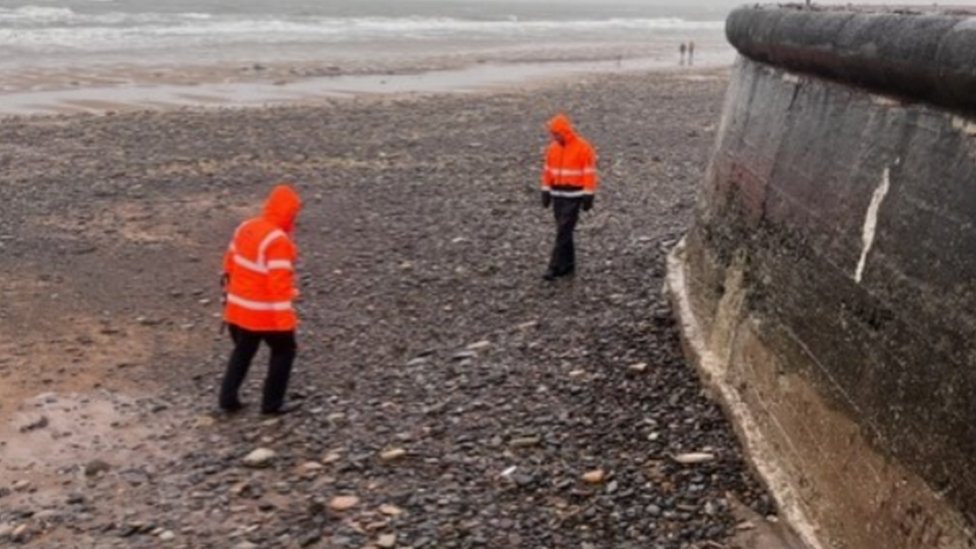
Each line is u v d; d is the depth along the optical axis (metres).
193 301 12.09
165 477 7.45
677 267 11.05
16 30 59.28
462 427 8.04
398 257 13.83
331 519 6.64
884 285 5.32
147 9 86.12
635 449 7.44
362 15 98.88
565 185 12.17
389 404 8.65
